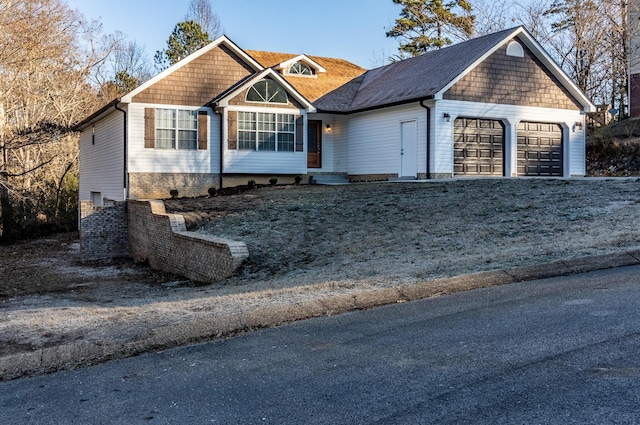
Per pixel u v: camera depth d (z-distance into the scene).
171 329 6.58
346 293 7.89
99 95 44.41
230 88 23.05
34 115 31.25
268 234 13.98
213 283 11.78
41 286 14.64
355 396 4.48
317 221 14.74
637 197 13.66
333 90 27.09
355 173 25.11
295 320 7.17
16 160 31.30
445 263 9.49
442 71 22.80
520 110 23.02
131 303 9.75
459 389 4.45
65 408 4.62
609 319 5.97
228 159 22.64
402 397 4.39
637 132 27.95
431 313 6.90
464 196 15.95
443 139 21.25
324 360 5.45
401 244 11.53
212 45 22.52
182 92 22.25
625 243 9.77
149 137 21.72
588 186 16.09
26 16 28.66
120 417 4.37
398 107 22.61
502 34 22.86
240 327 6.86
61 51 32.62
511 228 11.74
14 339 6.93
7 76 29.06
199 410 4.42
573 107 24.39
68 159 35.03
